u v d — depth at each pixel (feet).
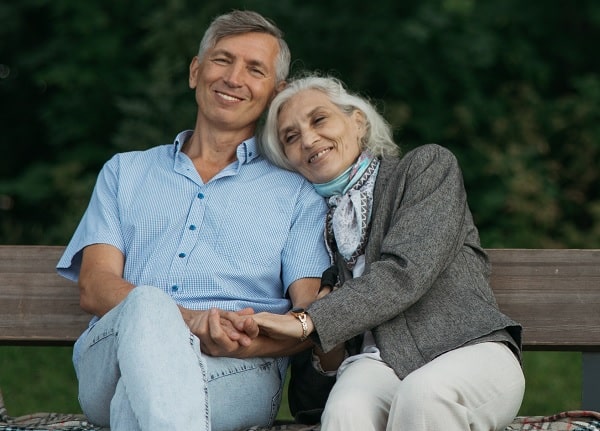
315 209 14.97
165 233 14.82
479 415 12.44
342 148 14.78
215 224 14.79
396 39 30.45
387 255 13.60
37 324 15.34
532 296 14.87
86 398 13.11
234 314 13.30
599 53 31.86
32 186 30.30
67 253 15.05
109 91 30.68
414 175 14.16
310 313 13.15
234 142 15.57
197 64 16.19
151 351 11.89
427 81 30.30
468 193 30.04
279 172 15.31
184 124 28.96
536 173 30.12
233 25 15.57
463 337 12.98
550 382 22.31
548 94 32.12
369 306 13.15
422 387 11.98
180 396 11.68
